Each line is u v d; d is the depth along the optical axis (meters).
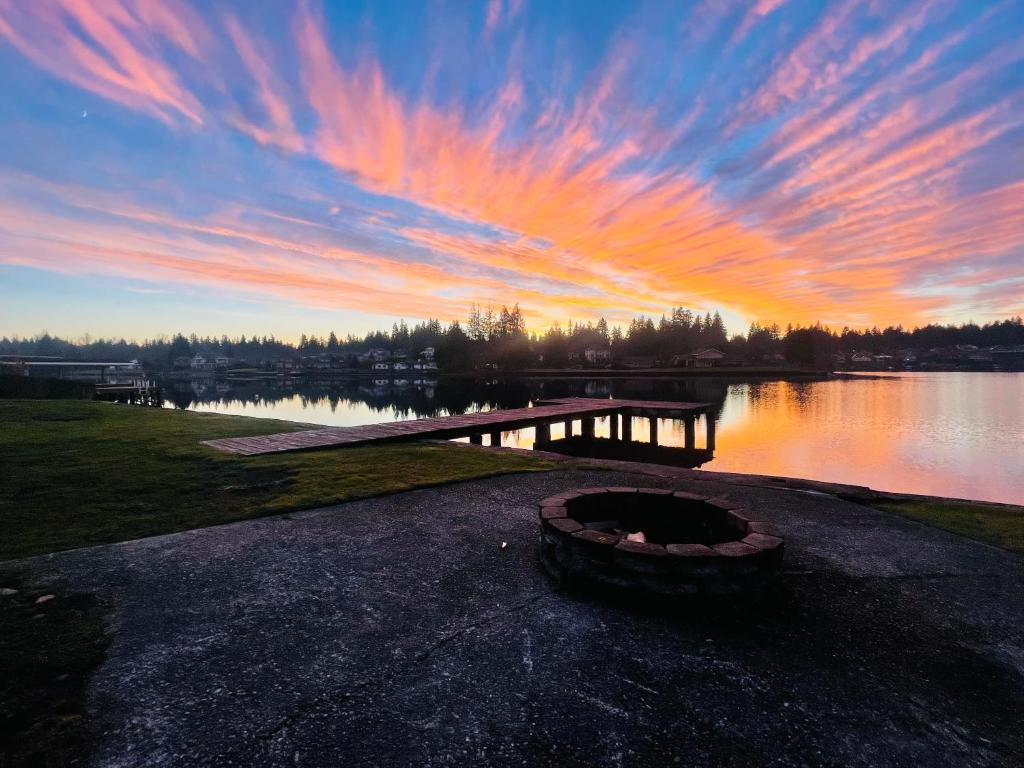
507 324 102.88
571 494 4.91
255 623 3.36
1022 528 5.35
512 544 4.88
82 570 4.18
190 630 3.26
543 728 2.40
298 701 2.58
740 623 3.40
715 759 2.23
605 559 3.70
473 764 2.18
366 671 2.84
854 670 2.89
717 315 139.00
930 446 19.22
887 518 5.72
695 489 7.05
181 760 2.18
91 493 6.63
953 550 4.73
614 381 72.81
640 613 3.52
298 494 6.62
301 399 53.16
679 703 2.59
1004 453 17.67
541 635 3.22
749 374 76.62
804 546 4.82
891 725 2.46
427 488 7.09
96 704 2.52
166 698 2.58
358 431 12.48
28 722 2.37
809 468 15.88
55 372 66.62
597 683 2.74
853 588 3.93
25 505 6.07
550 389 59.12
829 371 84.12
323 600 3.70
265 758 2.20
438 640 3.16
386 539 5.01
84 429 12.90
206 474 7.77
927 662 2.98
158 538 4.98
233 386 82.81
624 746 2.29
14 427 13.05
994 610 3.60
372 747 2.27
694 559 3.46
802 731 2.40
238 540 4.95
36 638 3.12
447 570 4.25
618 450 20.44
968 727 2.45
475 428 14.13
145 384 42.16
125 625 3.30
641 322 119.62
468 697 2.62
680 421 30.67
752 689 2.71
